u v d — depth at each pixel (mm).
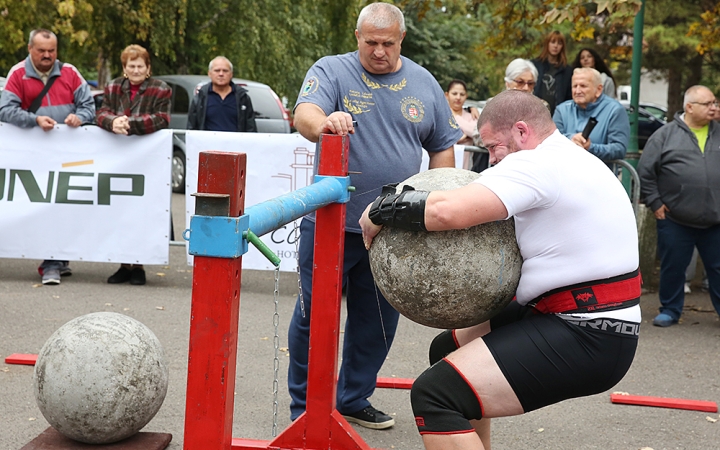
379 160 3930
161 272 8055
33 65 7312
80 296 6871
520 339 2670
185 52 19547
